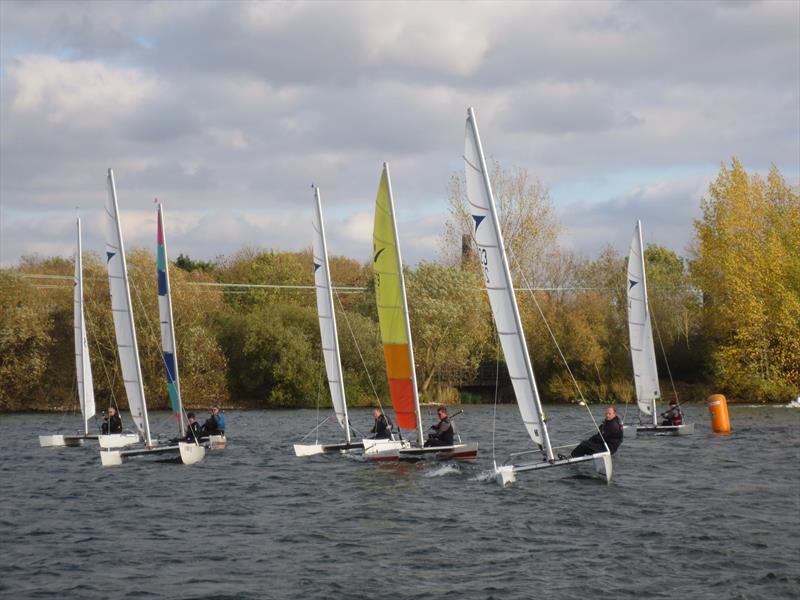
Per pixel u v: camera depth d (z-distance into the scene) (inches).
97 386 2345.0
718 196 2316.7
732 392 2317.9
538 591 575.5
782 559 642.2
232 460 1223.5
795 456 1188.5
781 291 2186.3
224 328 2534.5
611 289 2502.5
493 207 902.4
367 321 2490.2
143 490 971.3
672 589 577.3
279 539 724.0
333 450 1254.3
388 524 772.0
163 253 1274.6
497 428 1704.0
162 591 584.7
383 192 1101.7
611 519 778.2
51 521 805.2
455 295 2464.3
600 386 2420.0
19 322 2308.1
